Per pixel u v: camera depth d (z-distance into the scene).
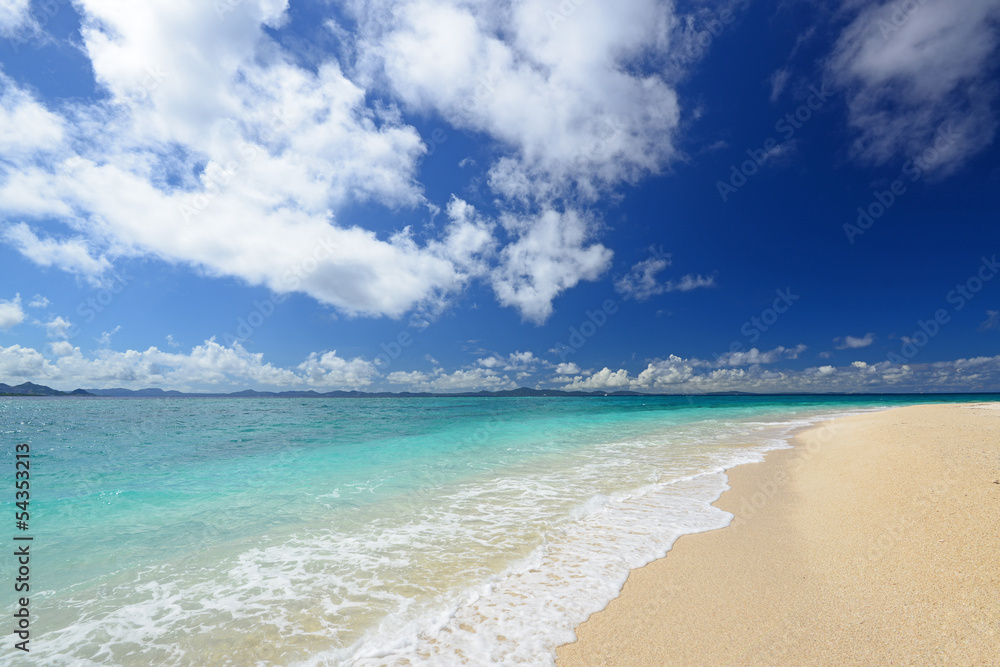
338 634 4.34
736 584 5.22
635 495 9.47
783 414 35.69
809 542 6.40
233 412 37.62
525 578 5.54
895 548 5.62
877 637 3.93
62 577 5.63
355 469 12.40
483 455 14.79
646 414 35.97
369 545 6.66
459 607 4.85
